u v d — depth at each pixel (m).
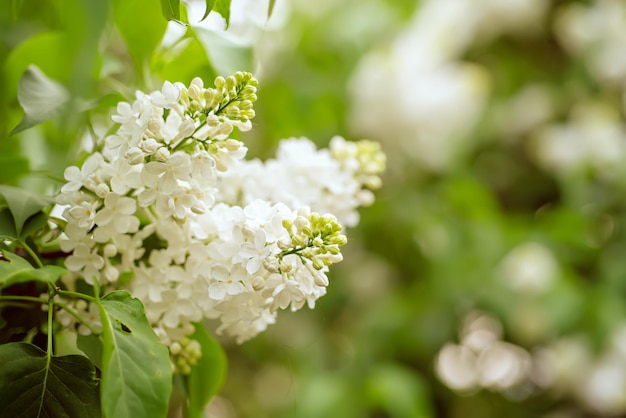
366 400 1.58
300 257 0.68
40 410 0.65
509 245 1.74
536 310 1.68
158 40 0.82
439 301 1.72
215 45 0.79
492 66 2.01
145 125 0.67
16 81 0.83
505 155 1.98
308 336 1.48
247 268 0.67
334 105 1.76
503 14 1.88
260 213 0.69
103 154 0.71
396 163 1.80
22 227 0.68
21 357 0.66
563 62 2.00
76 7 0.63
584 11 1.92
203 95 0.67
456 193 1.80
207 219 0.70
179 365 0.73
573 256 1.84
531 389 1.90
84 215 0.68
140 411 0.62
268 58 1.70
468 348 1.90
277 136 1.57
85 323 0.68
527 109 1.93
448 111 1.73
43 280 0.63
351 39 1.79
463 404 1.84
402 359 1.78
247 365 1.57
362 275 1.77
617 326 1.67
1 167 0.79
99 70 0.81
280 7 1.77
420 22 1.81
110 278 0.70
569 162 1.84
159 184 0.67
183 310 0.70
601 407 1.67
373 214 1.76
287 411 1.53
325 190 0.81
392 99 1.72
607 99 1.94
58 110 0.74
